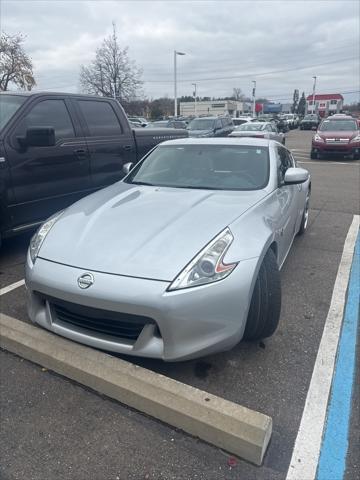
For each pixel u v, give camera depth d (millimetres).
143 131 6562
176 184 3842
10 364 2861
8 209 4477
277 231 3225
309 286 4102
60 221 3162
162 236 2721
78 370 2619
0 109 4746
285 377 2715
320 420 2348
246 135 16719
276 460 2090
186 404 2289
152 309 2354
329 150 16219
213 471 2033
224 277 2473
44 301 2812
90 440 2229
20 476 2023
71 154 5180
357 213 7328
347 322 3408
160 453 2141
